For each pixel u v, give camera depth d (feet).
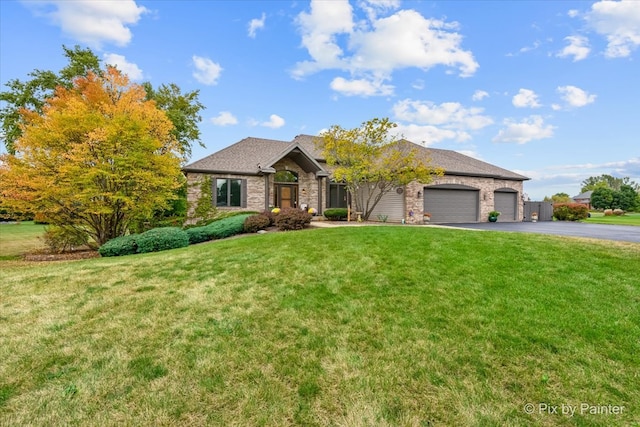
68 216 41.52
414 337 12.80
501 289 17.20
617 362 11.14
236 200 61.36
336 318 14.60
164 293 18.44
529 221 77.20
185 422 8.56
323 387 9.93
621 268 19.98
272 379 10.35
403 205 62.54
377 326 13.76
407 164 54.54
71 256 39.81
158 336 13.30
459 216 68.69
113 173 37.60
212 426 8.41
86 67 63.93
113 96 45.57
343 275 20.10
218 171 59.31
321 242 29.32
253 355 11.75
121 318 15.20
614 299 15.84
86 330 14.01
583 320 13.88
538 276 18.86
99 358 11.71
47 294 18.94
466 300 16.02
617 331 13.01
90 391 9.82
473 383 10.06
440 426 8.38
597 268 20.04
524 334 12.86
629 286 17.29
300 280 19.57
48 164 36.83
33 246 51.34
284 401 9.34
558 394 9.61
